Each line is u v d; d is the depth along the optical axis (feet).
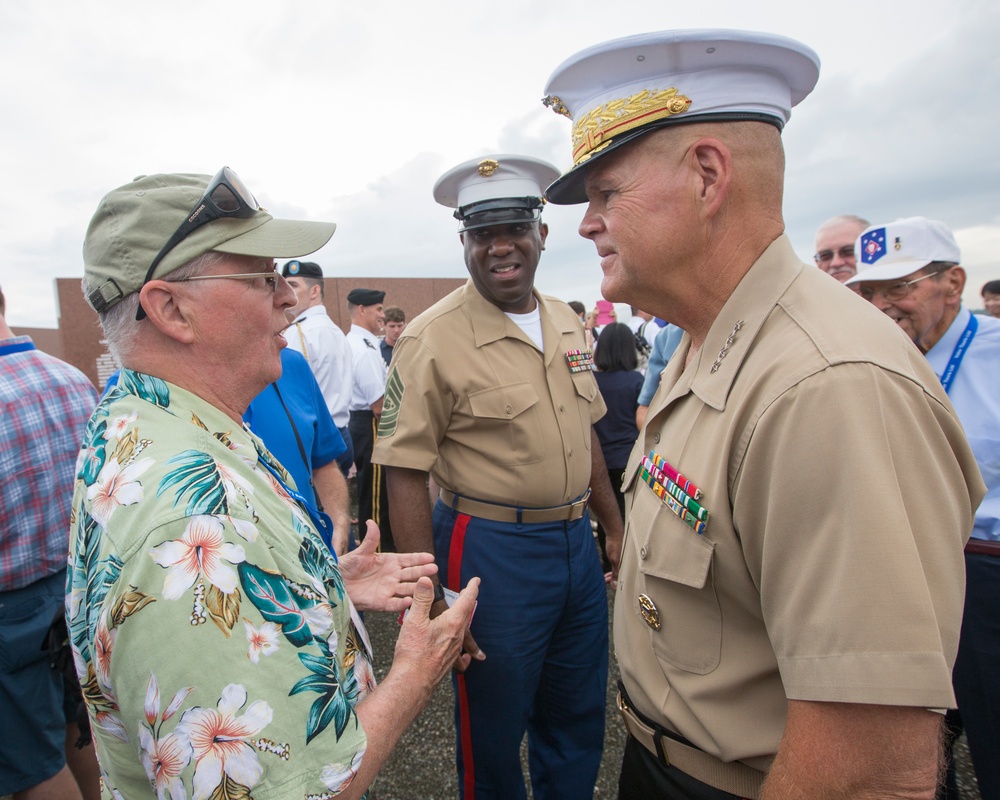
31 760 5.72
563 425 5.92
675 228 2.87
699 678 2.96
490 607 5.65
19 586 5.62
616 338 11.37
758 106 2.78
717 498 2.70
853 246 8.77
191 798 2.07
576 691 6.18
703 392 2.87
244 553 2.31
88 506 2.48
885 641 2.01
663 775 3.32
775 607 2.40
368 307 17.17
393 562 4.36
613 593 11.30
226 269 2.88
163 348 2.90
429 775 7.12
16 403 5.68
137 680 2.13
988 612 5.00
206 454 2.52
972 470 2.54
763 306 2.73
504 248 5.73
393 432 5.74
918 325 5.58
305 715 2.29
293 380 6.16
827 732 2.16
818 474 2.20
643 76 2.81
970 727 5.22
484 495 5.77
